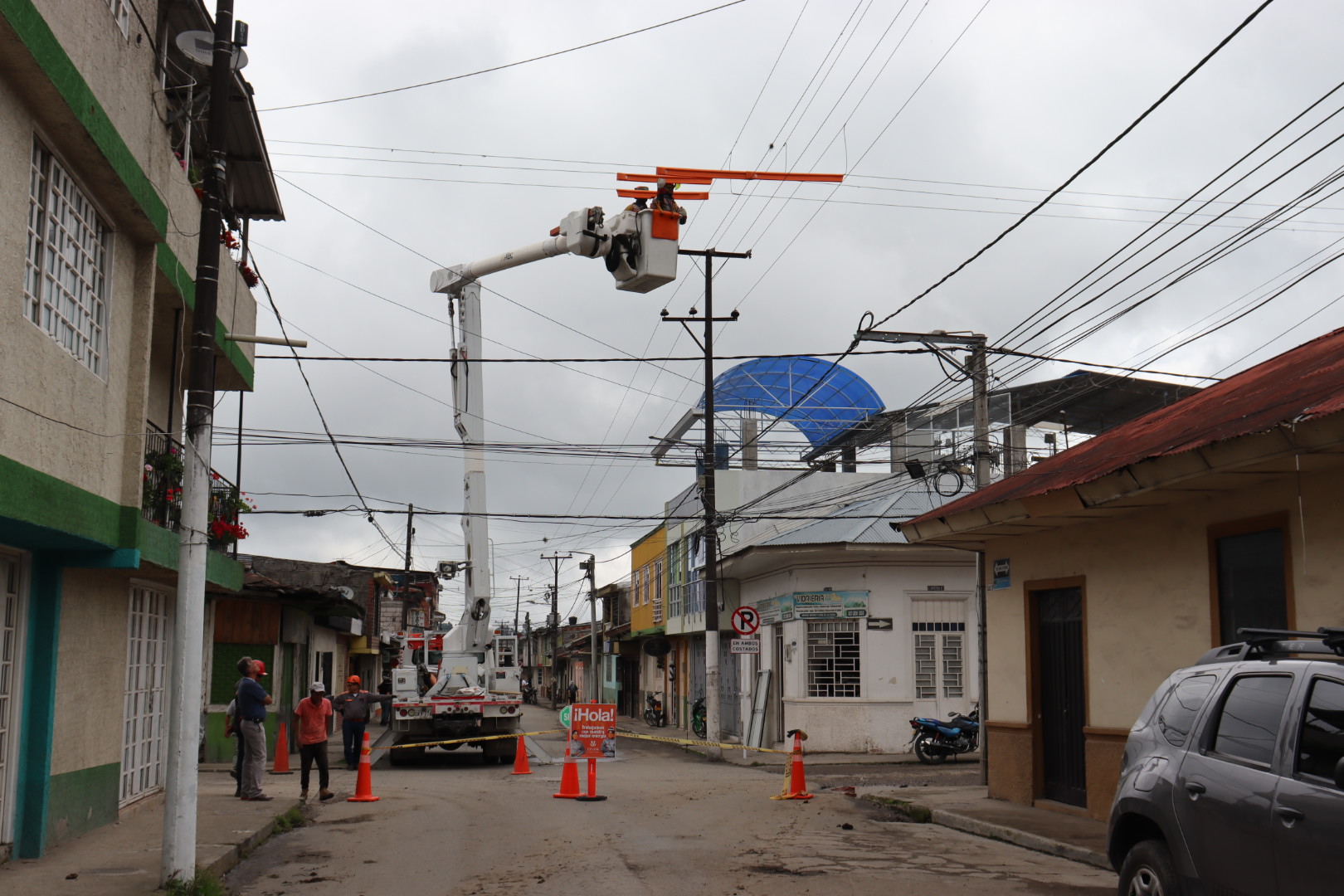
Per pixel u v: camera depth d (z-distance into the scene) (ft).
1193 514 36.55
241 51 33.19
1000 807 45.32
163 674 50.11
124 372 36.91
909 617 83.76
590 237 31.09
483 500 71.41
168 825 29.09
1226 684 22.07
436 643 92.12
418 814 46.75
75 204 32.81
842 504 95.91
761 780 63.31
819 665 84.84
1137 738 24.08
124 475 36.68
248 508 52.01
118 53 34.47
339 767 72.74
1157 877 21.91
